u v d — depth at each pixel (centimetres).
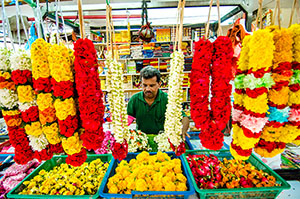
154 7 185
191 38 368
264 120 75
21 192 98
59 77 73
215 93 75
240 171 111
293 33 75
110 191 94
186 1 177
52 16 178
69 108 76
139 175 99
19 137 82
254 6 171
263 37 69
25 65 76
